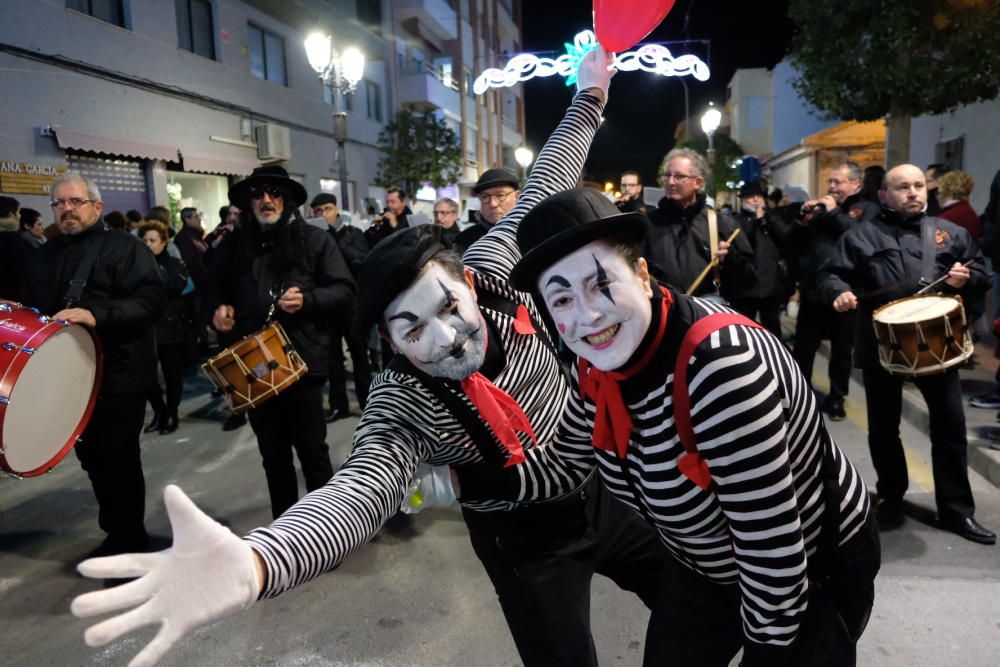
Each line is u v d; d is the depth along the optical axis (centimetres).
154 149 1156
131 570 101
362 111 1991
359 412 628
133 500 373
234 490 467
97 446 365
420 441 168
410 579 339
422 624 303
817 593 150
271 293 359
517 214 222
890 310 346
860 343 375
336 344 604
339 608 317
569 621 189
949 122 948
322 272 367
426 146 1928
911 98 739
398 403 169
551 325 208
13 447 301
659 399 131
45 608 333
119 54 1094
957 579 312
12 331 310
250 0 1426
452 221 705
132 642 302
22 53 924
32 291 362
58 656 294
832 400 554
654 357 130
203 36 1317
